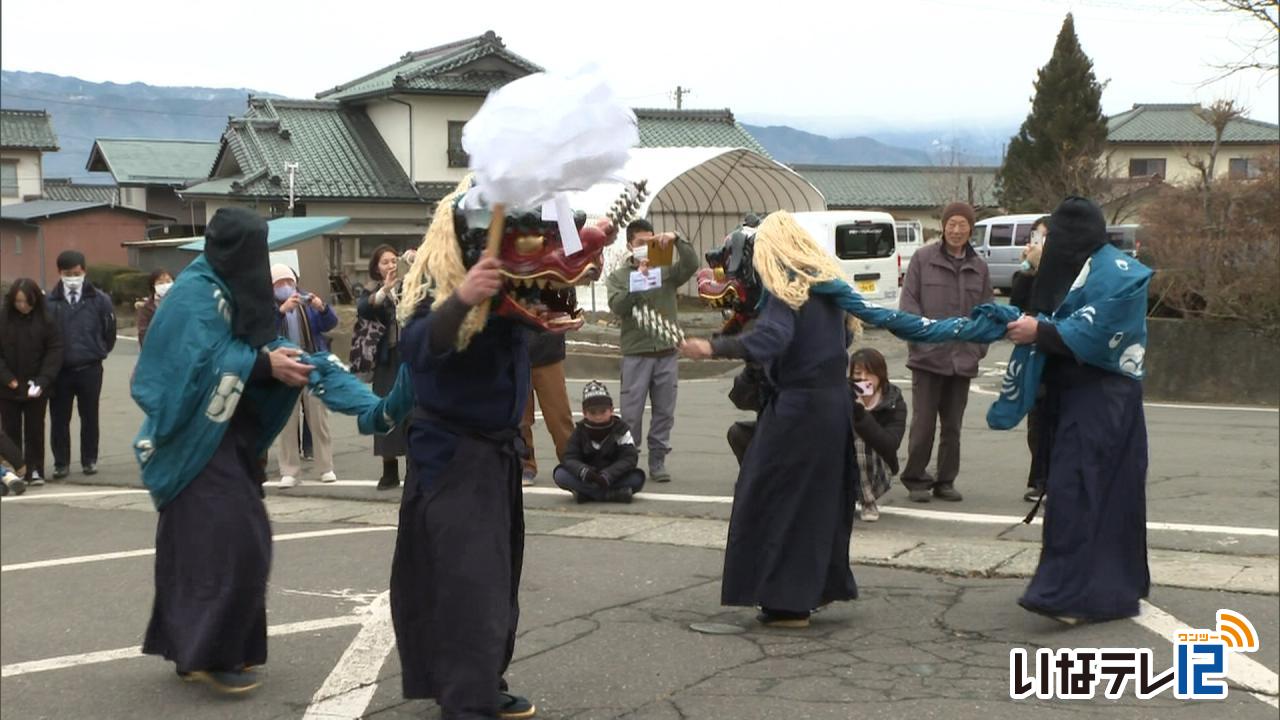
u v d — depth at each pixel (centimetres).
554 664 541
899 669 524
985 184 5034
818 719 471
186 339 489
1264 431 1242
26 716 510
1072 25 4153
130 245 3841
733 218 3142
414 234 3425
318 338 1043
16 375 1113
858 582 664
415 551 446
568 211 421
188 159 4925
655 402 998
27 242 4116
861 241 2680
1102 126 4159
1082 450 561
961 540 754
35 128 4938
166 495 499
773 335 545
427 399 443
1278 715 470
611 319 2281
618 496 917
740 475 580
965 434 1221
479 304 412
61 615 675
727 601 577
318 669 552
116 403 1723
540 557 739
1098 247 575
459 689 429
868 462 817
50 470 1216
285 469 1036
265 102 3553
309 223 1897
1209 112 2638
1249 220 1530
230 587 497
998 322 555
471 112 3447
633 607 627
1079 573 564
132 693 531
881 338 2338
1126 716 470
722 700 493
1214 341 1528
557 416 976
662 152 2875
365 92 3447
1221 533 768
